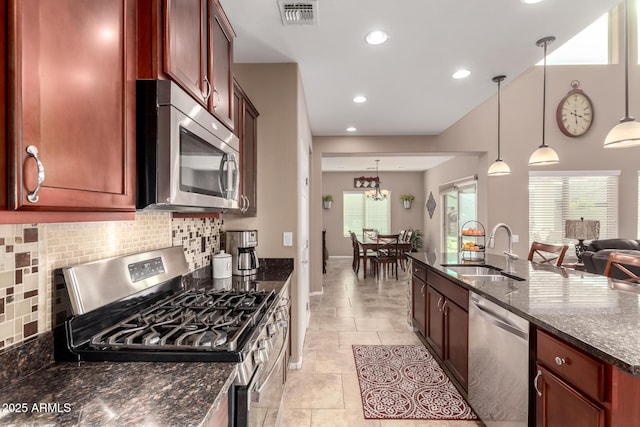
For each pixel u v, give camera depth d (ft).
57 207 2.29
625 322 4.10
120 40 3.01
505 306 5.03
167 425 2.24
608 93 17.17
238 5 6.26
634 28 17.03
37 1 2.13
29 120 2.06
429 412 6.83
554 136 17.26
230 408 3.33
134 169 3.21
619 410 3.30
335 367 8.76
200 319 4.20
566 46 17.40
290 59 8.53
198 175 3.97
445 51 8.10
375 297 16.26
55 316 3.30
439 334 8.58
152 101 3.28
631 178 17.15
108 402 2.54
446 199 25.50
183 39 3.78
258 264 8.45
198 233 7.14
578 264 14.38
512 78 9.78
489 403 5.85
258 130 8.77
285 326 5.96
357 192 31.55
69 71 2.40
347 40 7.61
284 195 8.76
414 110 12.83
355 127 15.61
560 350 4.04
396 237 22.59
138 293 4.54
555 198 17.20
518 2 6.19
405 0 6.12
